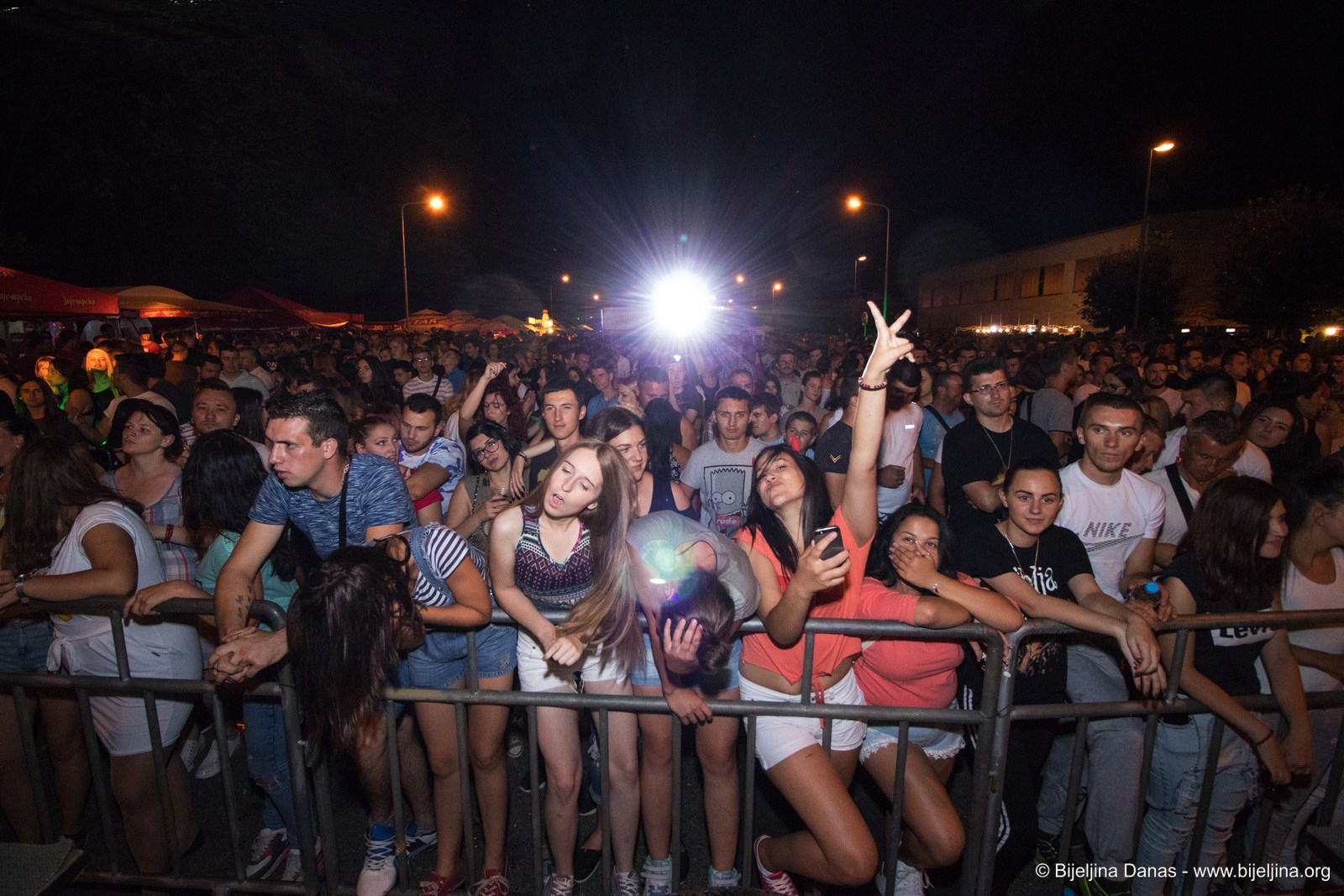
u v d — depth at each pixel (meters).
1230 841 3.72
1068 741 3.54
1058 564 3.21
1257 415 4.92
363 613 2.46
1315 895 2.49
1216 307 32.06
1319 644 3.12
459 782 2.94
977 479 4.61
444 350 11.10
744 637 2.98
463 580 2.74
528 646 3.02
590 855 3.49
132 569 2.89
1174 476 4.04
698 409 6.94
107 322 16.50
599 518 2.69
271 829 3.54
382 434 4.20
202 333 20.11
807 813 2.73
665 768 3.10
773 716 2.77
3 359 13.12
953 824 2.84
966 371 4.66
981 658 3.04
